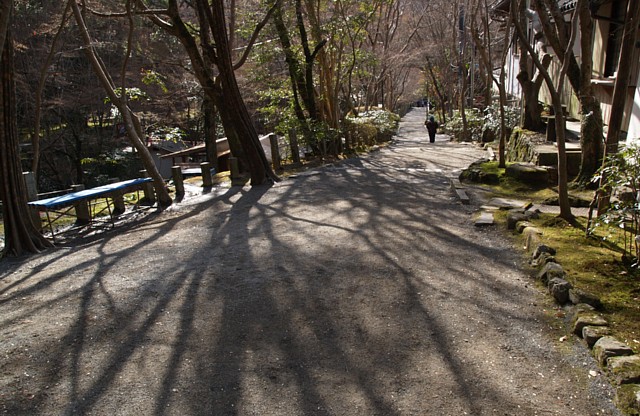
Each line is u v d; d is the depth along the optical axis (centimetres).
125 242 732
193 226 800
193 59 1217
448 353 371
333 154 1634
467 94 3083
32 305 495
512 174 919
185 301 485
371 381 341
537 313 425
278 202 938
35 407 326
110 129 2480
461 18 2645
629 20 633
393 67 3031
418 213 772
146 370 365
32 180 802
